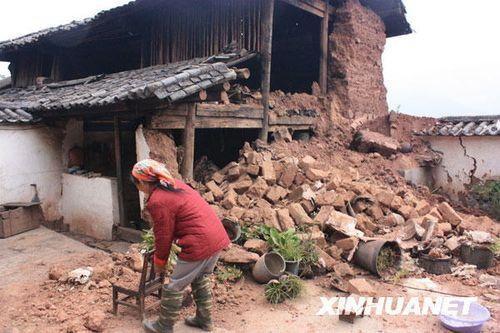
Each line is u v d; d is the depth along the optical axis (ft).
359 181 26.63
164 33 33.63
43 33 36.11
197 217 12.04
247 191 22.70
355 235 19.44
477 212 31.68
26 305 14.69
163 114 21.76
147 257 13.35
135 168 12.23
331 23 36.29
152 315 13.98
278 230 19.48
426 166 35.83
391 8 37.06
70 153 29.17
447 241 20.76
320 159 29.40
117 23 33.37
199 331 13.25
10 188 26.11
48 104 25.44
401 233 21.18
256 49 28.58
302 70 40.73
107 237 25.44
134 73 29.60
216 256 12.60
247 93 27.61
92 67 42.73
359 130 34.12
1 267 18.81
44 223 27.96
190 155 23.09
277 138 29.45
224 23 30.01
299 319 14.29
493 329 13.89
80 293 15.39
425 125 37.99
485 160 33.96
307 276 17.62
